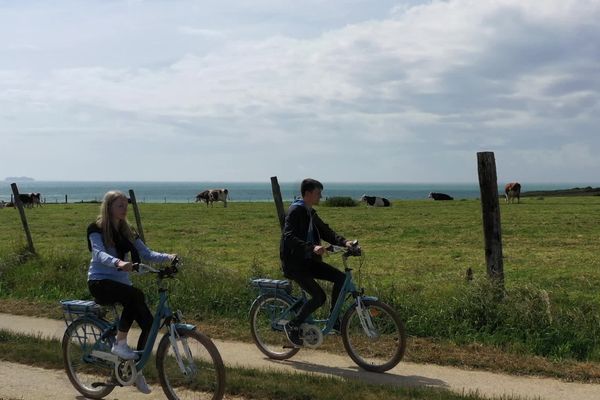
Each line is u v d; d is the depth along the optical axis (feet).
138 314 19.84
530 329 26.43
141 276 36.50
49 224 106.63
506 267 52.21
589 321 27.09
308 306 24.09
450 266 53.01
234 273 37.78
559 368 23.12
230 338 28.58
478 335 26.68
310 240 24.22
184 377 19.29
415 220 108.06
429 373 23.08
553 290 39.06
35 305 35.86
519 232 82.79
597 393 20.70
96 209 157.58
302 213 24.07
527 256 59.47
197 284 35.12
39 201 176.76
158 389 21.09
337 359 25.17
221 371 18.33
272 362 24.86
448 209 142.41
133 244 20.26
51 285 39.81
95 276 19.67
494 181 28.84
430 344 26.35
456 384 21.70
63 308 21.11
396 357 23.02
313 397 19.56
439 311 28.48
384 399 19.25
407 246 70.08
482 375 22.80
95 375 20.81
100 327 20.49
